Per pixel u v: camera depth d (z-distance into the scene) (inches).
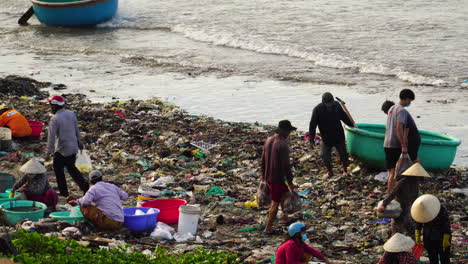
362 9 2760.8
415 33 2321.6
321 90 1644.9
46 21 2856.8
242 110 1440.7
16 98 1492.4
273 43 2258.9
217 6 2967.5
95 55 2162.9
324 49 2149.4
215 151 1117.1
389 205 669.3
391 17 2583.7
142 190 831.7
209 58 2084.2
